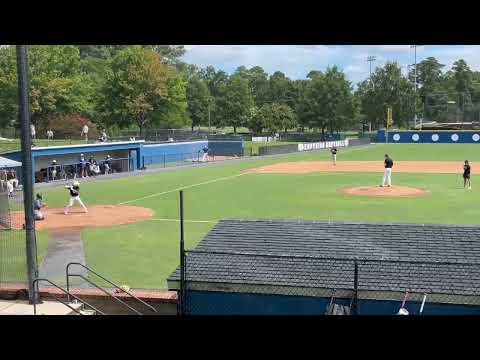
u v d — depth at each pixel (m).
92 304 13.57
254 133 113.62
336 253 11.57
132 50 76.69
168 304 13.24
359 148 81.38
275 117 105.50
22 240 21.55
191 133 90.44
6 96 67.50
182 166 56.53
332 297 10.30
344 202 30.02
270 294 10.55
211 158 67.44
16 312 12.73
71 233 23.22
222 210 28.09
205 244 12.29
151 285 15.50
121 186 40.12
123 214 27.67
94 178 45.66
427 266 10.84
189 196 33.81
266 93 143.25
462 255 11.30
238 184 39.84
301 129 127.25
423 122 125.62
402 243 12.03
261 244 12.20
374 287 10.19
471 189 34.56
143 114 78.12
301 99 111.69
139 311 13.34
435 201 29.80
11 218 26.39
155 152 60.09
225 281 10.70
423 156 64.31
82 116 79.12
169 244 20.77
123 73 76.38
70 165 46.31
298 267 11.09
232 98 117.44
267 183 40.09
